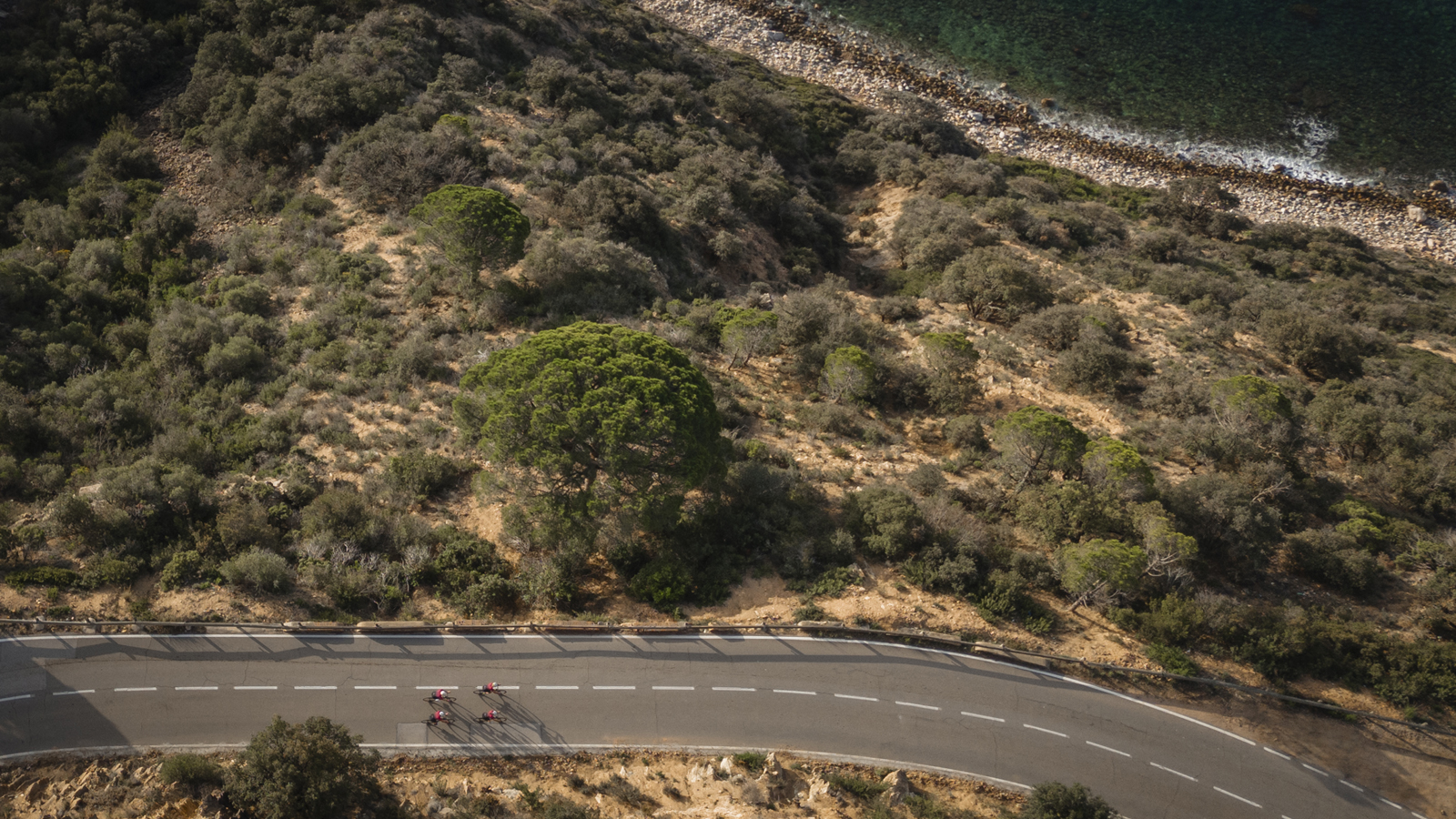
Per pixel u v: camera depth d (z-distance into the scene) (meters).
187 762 23.78
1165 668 29.17
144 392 35.59
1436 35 99.75
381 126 51.28
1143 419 42.12
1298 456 40.25
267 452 33.31
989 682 28.83
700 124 72.00
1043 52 97.69
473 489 32.25
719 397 38.94
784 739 27.11
